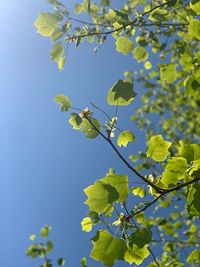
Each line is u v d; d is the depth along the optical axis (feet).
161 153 8.28
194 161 8.23
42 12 10.34
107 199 7.18
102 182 7.23
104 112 8.39
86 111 8.43
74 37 10.92
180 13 18.07
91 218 8.14
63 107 8.39
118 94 7.99
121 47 12.64
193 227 23.40
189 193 7.86
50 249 17.54
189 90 11.21
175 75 11.35
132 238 7.06
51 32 10.52
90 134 8.36
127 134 8.60
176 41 17.99
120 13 11.56
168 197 23.45
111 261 6.98
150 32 17.78
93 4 15.26
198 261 12.99
